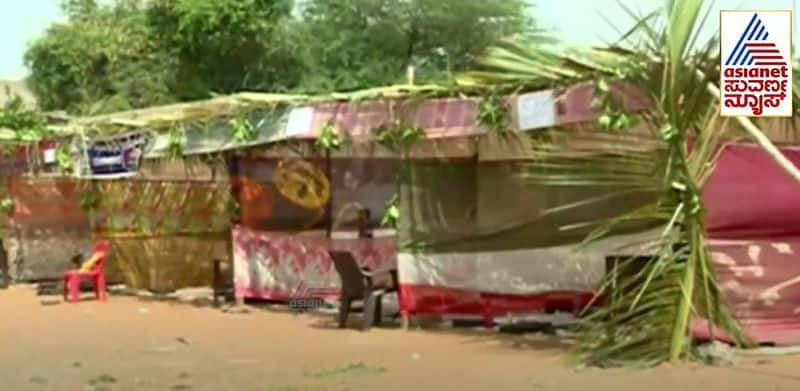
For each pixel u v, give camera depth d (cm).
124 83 3469
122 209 1939
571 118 1100
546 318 1318
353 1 3631
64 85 3597
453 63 3606
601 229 1073
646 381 948
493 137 1260
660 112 1026
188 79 3303
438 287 1354
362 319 1414
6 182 2080
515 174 1298
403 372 1034
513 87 1155
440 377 1002
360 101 1377
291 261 1647
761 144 1031
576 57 1077
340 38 3581
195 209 1850
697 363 1020
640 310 1027
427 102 1298
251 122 1546
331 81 3375
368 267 1495
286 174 1656
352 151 1620
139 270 1917
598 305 1136
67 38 3588
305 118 1461
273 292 1661
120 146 1814
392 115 1341
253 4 3241
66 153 1909
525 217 1301
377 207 1625
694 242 1028
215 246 1825
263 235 1666
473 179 1335
